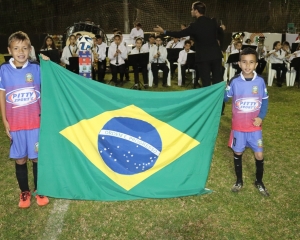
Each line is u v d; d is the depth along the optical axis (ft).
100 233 10.53
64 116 11.32
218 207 11.94
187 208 11.86
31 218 11.32
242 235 10.44
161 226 10.87
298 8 77.77
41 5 85.92
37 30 86.22
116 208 11.84
